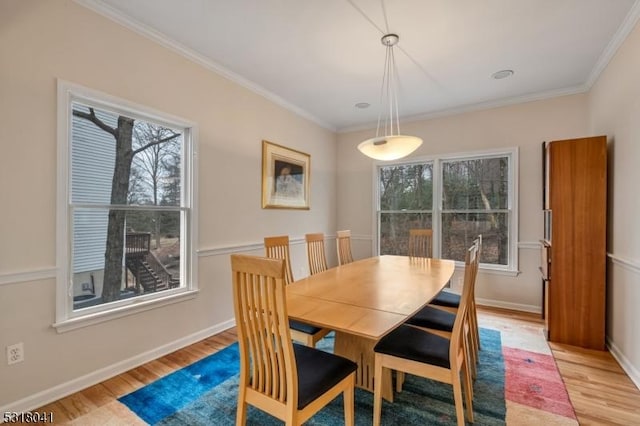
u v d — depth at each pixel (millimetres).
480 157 4047
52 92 1935
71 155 2064
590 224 2713
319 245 3115
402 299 1819
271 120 3773
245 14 2227
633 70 2252
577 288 2748
